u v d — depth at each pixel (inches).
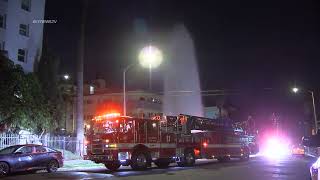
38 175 824.9
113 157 946.1
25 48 1705.2
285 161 1368.1
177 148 1118.4
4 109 1159.6
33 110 1238.9
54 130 1470.2
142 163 1002.7
